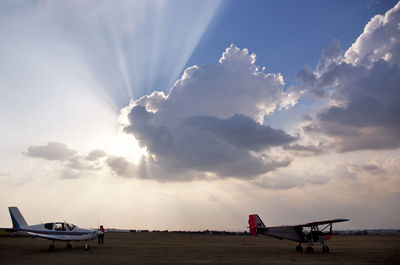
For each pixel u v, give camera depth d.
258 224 30.67
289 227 28.55
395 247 33.38
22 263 18.08
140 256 22.06
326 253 25.38
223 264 17.58
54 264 17.53
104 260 19.47
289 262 18.59
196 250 27.88
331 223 27.30
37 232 26.25
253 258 20.98
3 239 49.31
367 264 17.80
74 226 27.80
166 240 52.41
